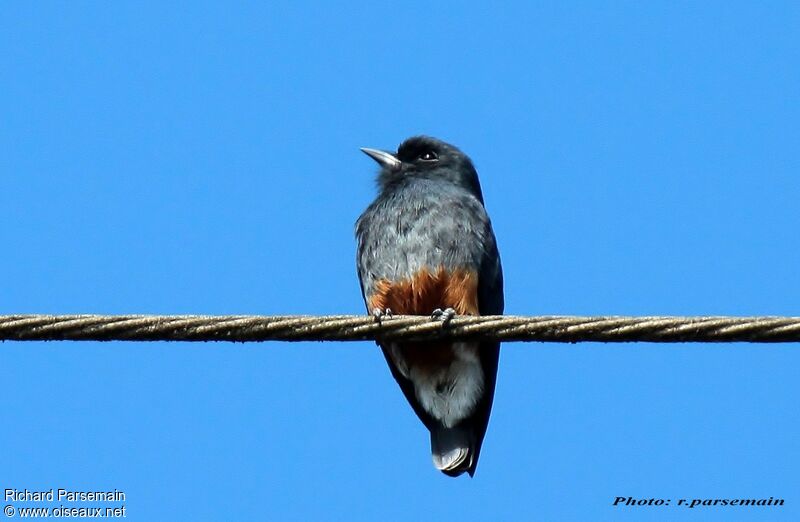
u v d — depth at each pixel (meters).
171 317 9.95
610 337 9.77
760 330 9.44
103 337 9.89
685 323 9.58
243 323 9.95
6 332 9.83
